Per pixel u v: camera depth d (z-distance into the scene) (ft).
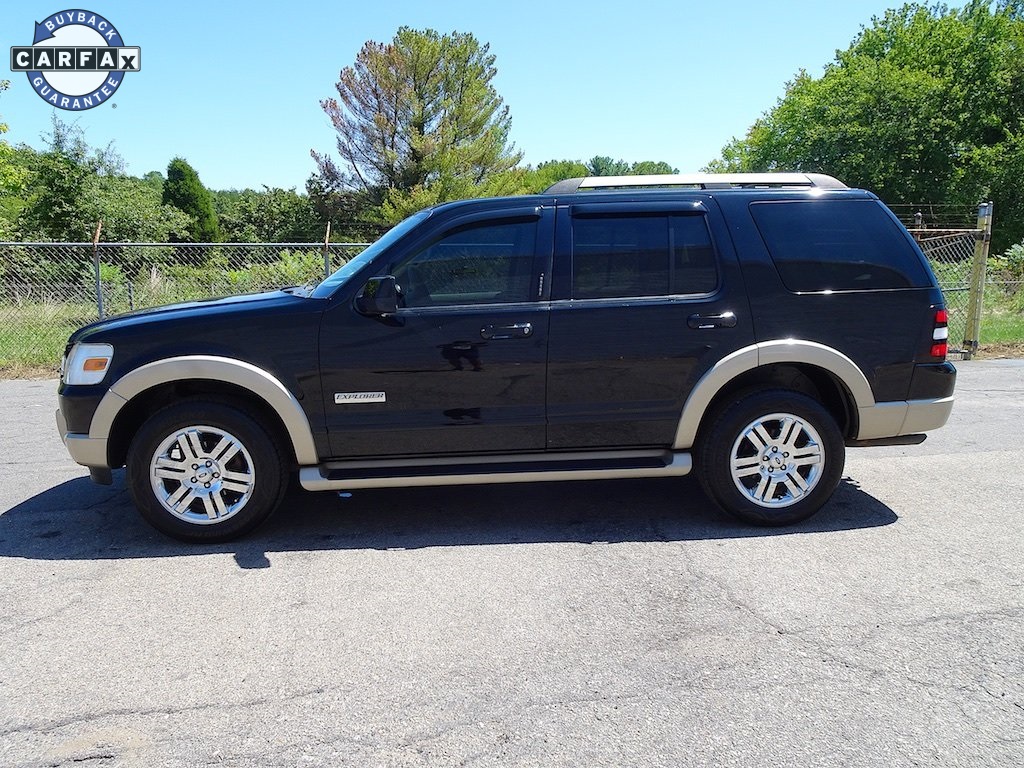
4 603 11.14
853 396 13.76
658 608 10.76
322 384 13.03
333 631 10.20
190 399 13.21
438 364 13.15
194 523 13.25
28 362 34.42
